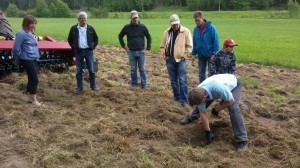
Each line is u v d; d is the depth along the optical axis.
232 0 70.62
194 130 4.91
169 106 5.76
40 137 4.38
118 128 4.73
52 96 6.15
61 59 7.95
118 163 3.89
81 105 5.75
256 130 4.87
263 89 7.64
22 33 5.29
